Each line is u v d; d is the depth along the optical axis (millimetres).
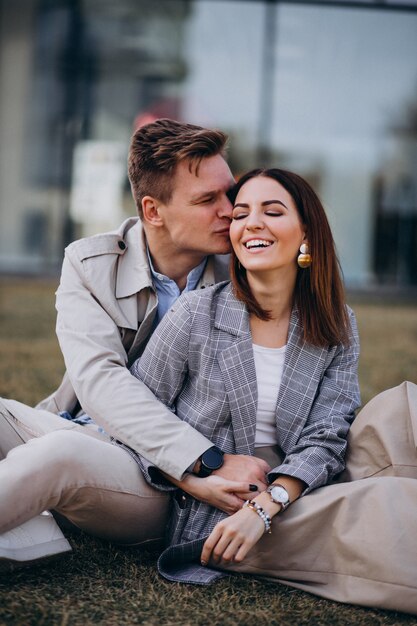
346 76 7738
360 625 1467
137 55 7938
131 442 1745
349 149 7773
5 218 8188
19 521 1591
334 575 1600
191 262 2061
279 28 7727
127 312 1990
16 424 1873
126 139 8016
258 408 1816
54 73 8055
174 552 1686
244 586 1637
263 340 1853
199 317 1821
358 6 7625
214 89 7859
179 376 1827
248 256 1802
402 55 7648
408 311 6438
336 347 1872
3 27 8023
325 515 1611
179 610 1500
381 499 1565
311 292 1845
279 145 7832
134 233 2049
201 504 1743
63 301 1971
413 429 1689
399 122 7699
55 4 7984
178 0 7828
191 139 1933
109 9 7914
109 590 1574
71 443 1634
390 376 3721
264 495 1651
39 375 3516
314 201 1857
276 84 7801
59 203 8164
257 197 1822
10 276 7918
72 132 8078
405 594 1508
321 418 1814
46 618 1430
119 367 1846
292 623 1464
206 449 1718
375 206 7770
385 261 7777
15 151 8141
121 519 1722
